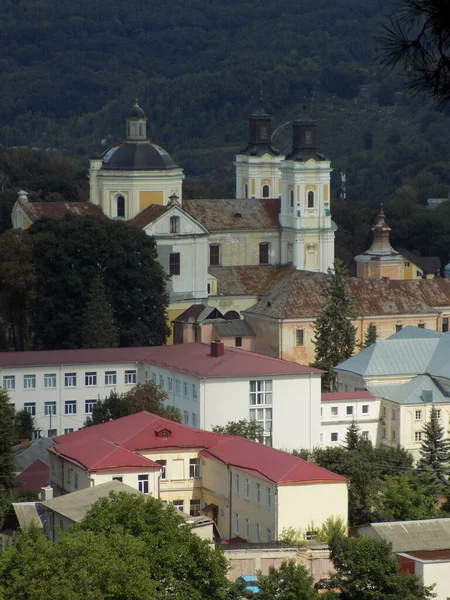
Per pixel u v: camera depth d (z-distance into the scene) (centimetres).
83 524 19888
